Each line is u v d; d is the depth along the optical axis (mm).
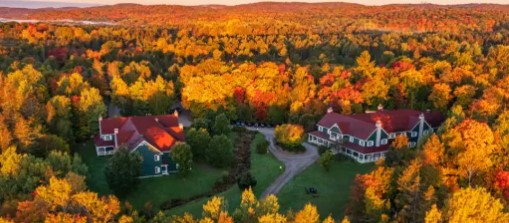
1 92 98500
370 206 56125
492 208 47500
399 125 93688
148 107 116375
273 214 49812
